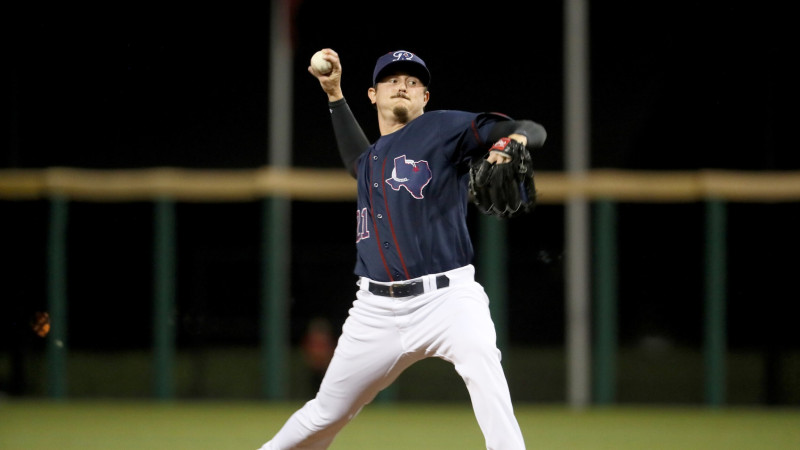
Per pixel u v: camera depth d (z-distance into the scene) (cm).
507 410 1509
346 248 5041
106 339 5059
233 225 5106
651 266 4934
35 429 3647
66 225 5044
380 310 1590
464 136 1555
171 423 3872
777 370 4725
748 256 4784
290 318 5028
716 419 4138
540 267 5006
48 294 4984
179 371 5034
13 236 5016
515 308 5009
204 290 5084
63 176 4988
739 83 4947
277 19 5066
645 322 4928
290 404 4841
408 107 1638
